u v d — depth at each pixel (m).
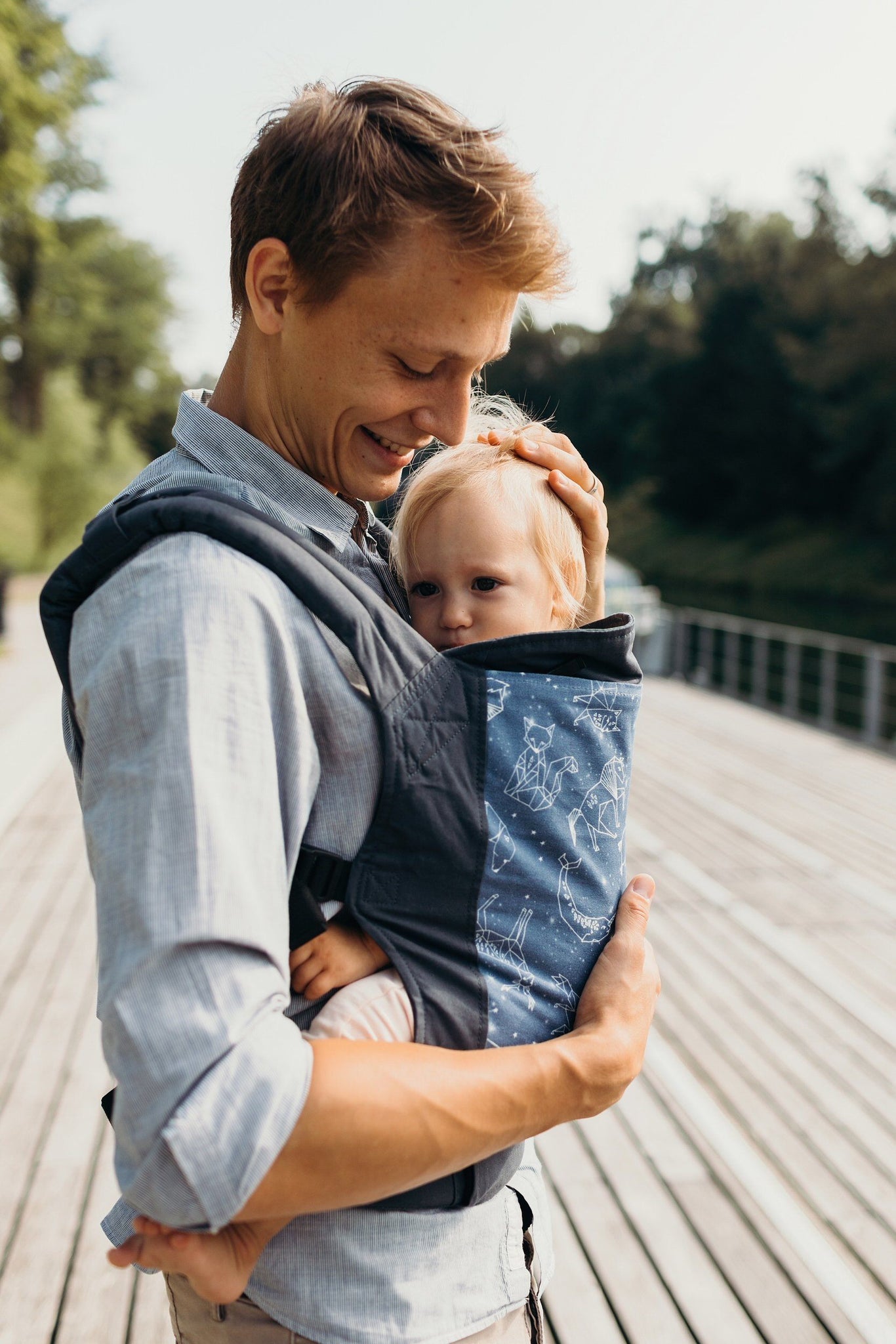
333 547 1.09
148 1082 0.73
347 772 0.92
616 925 1.08
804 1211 2.87
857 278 36.25
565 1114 0.92
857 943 4.79
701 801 7.48
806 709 14.59
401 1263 0.95
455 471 1.34
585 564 1.43
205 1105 0.73
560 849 1.01
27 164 16.81
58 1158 3.05
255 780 0.81
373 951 0.96
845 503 40.50
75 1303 2.49
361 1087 0.78
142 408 44.44
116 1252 0.82
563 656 1.05
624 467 54.34
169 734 0.79
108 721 0.82
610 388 54.69
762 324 41.88
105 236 36.53
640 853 6.17
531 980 0.99
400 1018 0.93
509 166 0.90
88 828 0.83
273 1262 0.94
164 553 0.87
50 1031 3.82
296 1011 0.95
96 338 41.81
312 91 0.97
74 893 5.27
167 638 0.82
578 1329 2.43
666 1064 3.68
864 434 35.97
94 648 0.87
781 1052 3.77
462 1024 0.95
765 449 42.09
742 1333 2.42
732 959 4.61
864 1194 2.95
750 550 41.00
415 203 0.88
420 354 0.95
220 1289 0.82
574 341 57.88
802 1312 2.49
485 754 0.97
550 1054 0.92
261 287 0.96
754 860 6.05
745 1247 2.72
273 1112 0.74
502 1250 1.06
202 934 0.74
